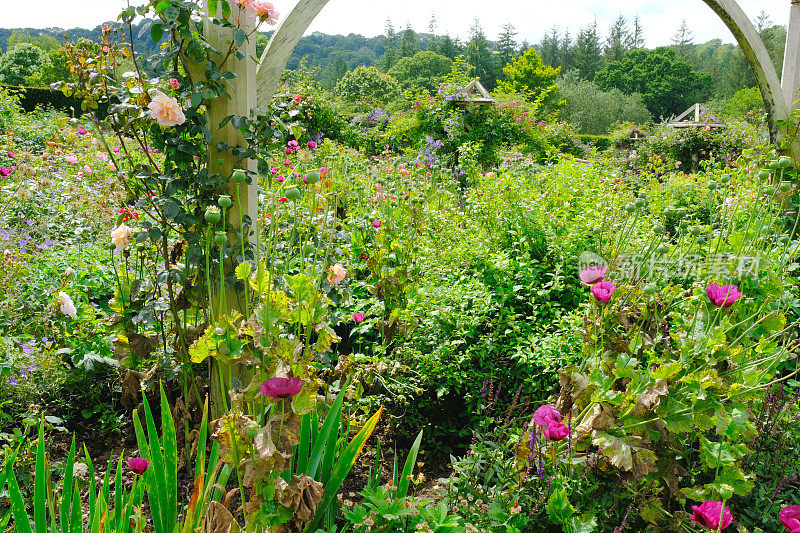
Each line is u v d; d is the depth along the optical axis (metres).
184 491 2.13
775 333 2.05
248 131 2.24
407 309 2.99
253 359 1.56
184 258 2.47
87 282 3.20
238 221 2.34
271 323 1.53
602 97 38.22
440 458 2.57
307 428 1.69
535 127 11.55
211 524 1.41
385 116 14.44
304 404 1.47
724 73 48.66
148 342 2.41
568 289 3.10
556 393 2.54
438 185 6.30
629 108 38.16
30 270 3.18
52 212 4.93
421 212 4.11
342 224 3.81
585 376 1.79
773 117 3.96
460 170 7.03
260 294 1.60
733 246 2.45
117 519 1.40
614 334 1.97
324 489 1.64
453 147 10.64
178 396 2.58
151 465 1.50
